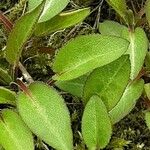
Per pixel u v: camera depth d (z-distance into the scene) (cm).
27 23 22
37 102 24
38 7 21
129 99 25
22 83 25
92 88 24
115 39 23
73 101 29
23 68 28
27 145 23
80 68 24
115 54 23
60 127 23
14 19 30
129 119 29
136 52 26
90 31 30
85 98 25
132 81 26
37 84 24
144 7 27
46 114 23
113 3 26
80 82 26
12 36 23
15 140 23
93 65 24
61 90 28
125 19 27
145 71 26
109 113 25
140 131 29
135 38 26
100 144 24
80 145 27
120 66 24
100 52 24
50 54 29
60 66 25
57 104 23
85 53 24
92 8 30
